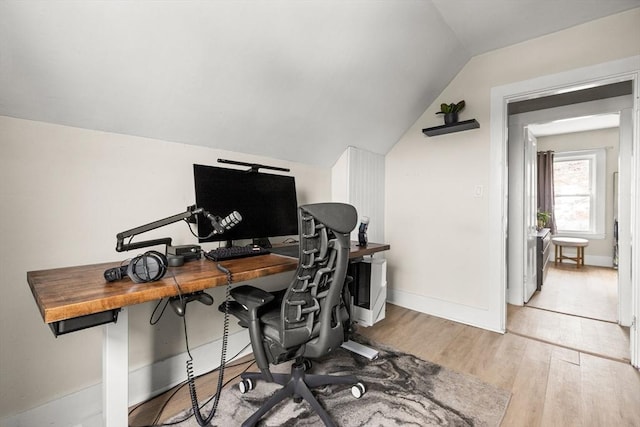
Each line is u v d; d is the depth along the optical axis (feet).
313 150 8.00
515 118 10.21
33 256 4.11
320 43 5.35
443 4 5.99
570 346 6.97
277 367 6.06
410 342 7.17
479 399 4.96
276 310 4.62
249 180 6.14
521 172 10.09
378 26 5.67
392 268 10.18
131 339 4.99
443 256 8.96
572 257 17.44
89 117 4.42
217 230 4.22
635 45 6.11
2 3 3.00
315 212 3.91
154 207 5.30
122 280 3.51
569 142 17.70
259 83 5.43
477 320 8.23
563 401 4.93
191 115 5.27
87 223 4.57
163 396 5.13
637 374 5.76
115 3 3.45
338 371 5.83
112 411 3.60
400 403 4.83
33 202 4.10
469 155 8.43
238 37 4.52
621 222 8.31
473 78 8.34
